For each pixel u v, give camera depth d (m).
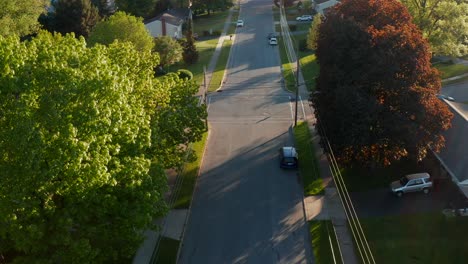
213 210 28.36
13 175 17.06
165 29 72.38
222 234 26.09
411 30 31.69
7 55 18.03
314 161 33.41
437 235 25.05
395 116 27.52
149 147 23.47
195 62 60.25
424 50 29.53
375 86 29.34
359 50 29.44
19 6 49.31
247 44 69.38
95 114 18.23
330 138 29.28
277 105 45.06
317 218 27.00
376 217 26.86
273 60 60.47
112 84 19.50
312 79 51.53
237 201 29.25
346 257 23.69
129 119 20.55
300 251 24.48
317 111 31.98
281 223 26.91
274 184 31.06
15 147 16.86
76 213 18.75
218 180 31.81
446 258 23.36
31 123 16.75
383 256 23.66
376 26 33.56
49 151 17.39
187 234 26.17
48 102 17.64
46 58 19.36
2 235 17.73
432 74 30.03
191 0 89.06
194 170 32.88
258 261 23.84
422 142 27.48
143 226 19.36
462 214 26.59
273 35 71.19
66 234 18.11
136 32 49.44
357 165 32.03
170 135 28.17
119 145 19.88
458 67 51.16
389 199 28.48
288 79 52.31
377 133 27.75
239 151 35.94
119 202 19.77
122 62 27.17
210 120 42.22
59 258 18.98
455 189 28.77
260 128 40.00
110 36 48.62
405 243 24.56
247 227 26.64
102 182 18.05
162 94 28.09
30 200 17.31
